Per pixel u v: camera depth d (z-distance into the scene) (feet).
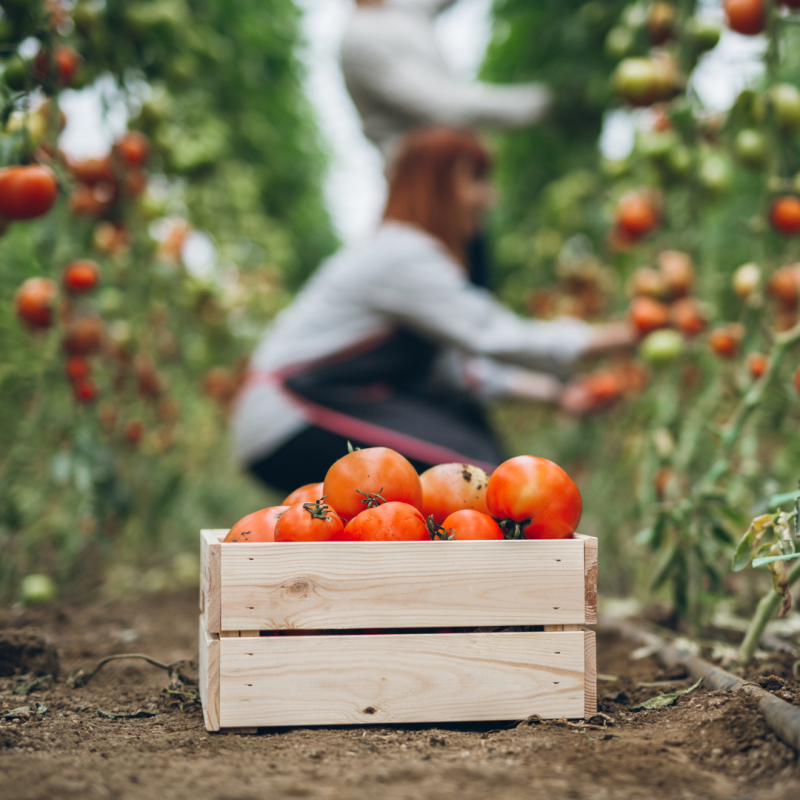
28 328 7.09
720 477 5.87
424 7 10.15
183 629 6.50
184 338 10.78
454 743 3.48
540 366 7.67
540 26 11.26
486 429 8.79
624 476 8.41
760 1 5.90
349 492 3.92
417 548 3.70
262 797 2.79
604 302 11.29
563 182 12.49
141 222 8.20
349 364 7.54
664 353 7.10
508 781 2.97
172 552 10.40
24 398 8.79
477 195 8.20
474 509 4.26
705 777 3.01
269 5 12.90
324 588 3.64
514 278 16.10
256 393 7.59
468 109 9.59
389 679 3.67
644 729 3.64
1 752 3.27
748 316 6.14
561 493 3.82
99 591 8.30
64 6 6.60
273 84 14.29
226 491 12.26
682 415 7.35
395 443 7.11
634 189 9.53
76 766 3.09
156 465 9.98
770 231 6.13
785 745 3.17
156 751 3.36
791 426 7.16
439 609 3.70
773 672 4.39
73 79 6.27
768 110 6.03
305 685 3.63
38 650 4.83
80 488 7.19
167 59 8.05
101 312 7.98
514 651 3.75
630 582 8.20
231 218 12.62
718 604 6.38
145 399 8.96
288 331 7.84
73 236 7.36
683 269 7.43
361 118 9.95
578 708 3.79
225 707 3.60
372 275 7.53
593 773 3.05
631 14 7.39
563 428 11.40
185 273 9.76
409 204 7.93
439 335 7.56
